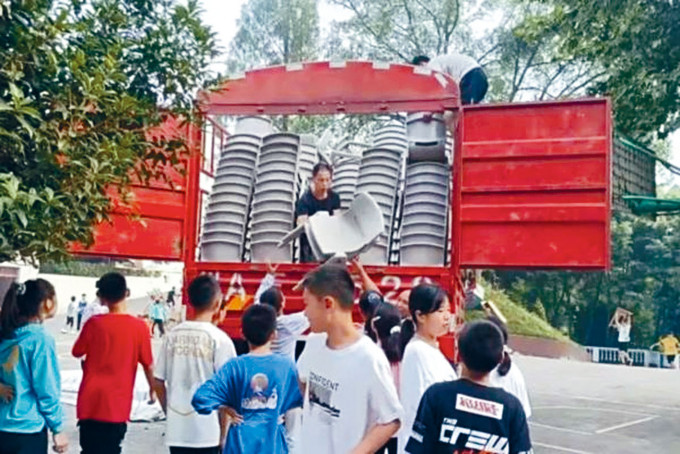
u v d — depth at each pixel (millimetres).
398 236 6715
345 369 3127
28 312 4336
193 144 5961
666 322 32938
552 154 6133
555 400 13039
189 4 4852
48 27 3625
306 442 3217
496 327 2980
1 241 3348
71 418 8969
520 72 27469
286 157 6922
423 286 3963
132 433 8312
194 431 4723
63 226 3709
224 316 6465
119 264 37719
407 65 6527
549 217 6094
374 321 4609
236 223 6816
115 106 3871
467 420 2861
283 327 5301
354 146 8773
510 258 6148
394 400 3098
